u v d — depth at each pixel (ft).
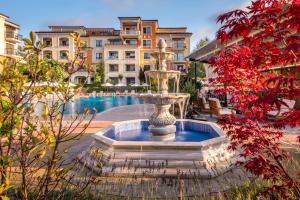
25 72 6.46
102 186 13.01
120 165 15.19
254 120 10.67
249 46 9.21
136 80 143.95
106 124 33.32
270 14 8.00
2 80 6.06
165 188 13.00
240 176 14.47
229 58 10.25
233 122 11.13
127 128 26.21
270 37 8.66
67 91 6.94
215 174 14.48
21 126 6.24
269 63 9.00
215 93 13.07
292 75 7.98
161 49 22.84
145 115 42.57
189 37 147.74
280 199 9.10
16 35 125.59
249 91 11.41
